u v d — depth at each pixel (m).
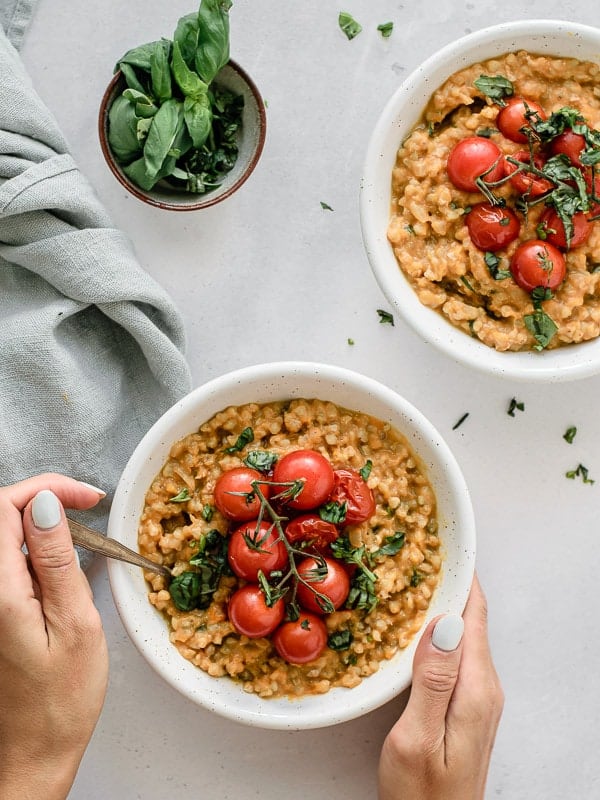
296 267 0.75
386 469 0.68
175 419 0.66
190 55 0.69
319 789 0.75
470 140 0.67
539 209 0.68
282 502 0.65
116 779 0.75
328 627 0.67
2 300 0.73
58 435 0.71
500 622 0.76
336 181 0.75
